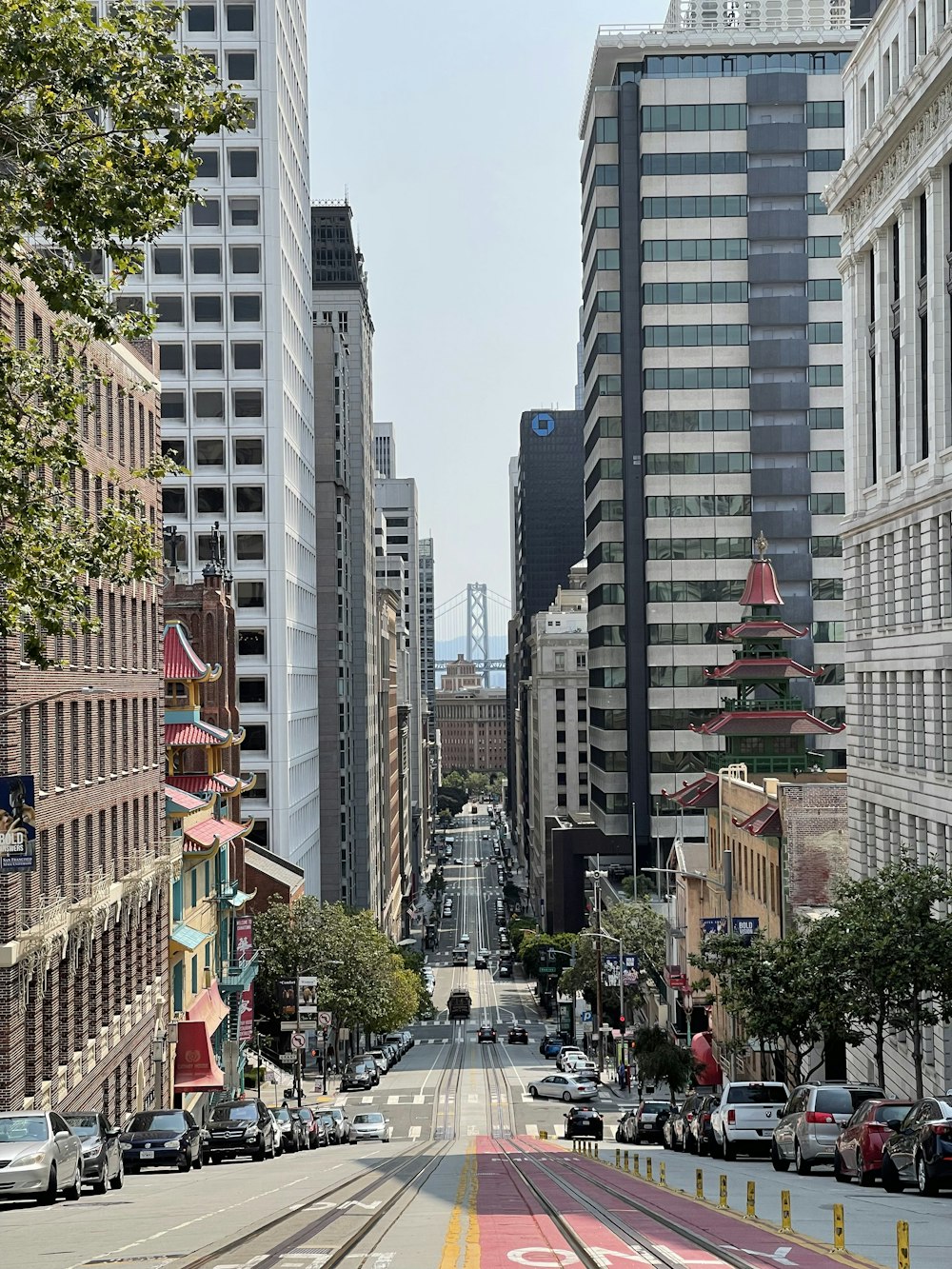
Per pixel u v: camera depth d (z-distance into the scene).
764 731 88.94
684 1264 15.74
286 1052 100.25
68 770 44.16
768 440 134.25
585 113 152.88
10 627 24.72
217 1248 18.12
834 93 134.62
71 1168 28.84
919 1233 19.22
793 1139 33.41
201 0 106.06
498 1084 95.50
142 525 25.44
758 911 71.25
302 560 121.50
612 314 139.62
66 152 20.88
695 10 149.62
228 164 106.25
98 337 22.62
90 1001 47.31
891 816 54.12
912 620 51.59
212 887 74.25
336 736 145.50
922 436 51.06
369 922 105.31
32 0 19.80
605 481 139.62
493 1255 17.00
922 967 39.25
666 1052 76.06
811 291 134.75
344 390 161.62
